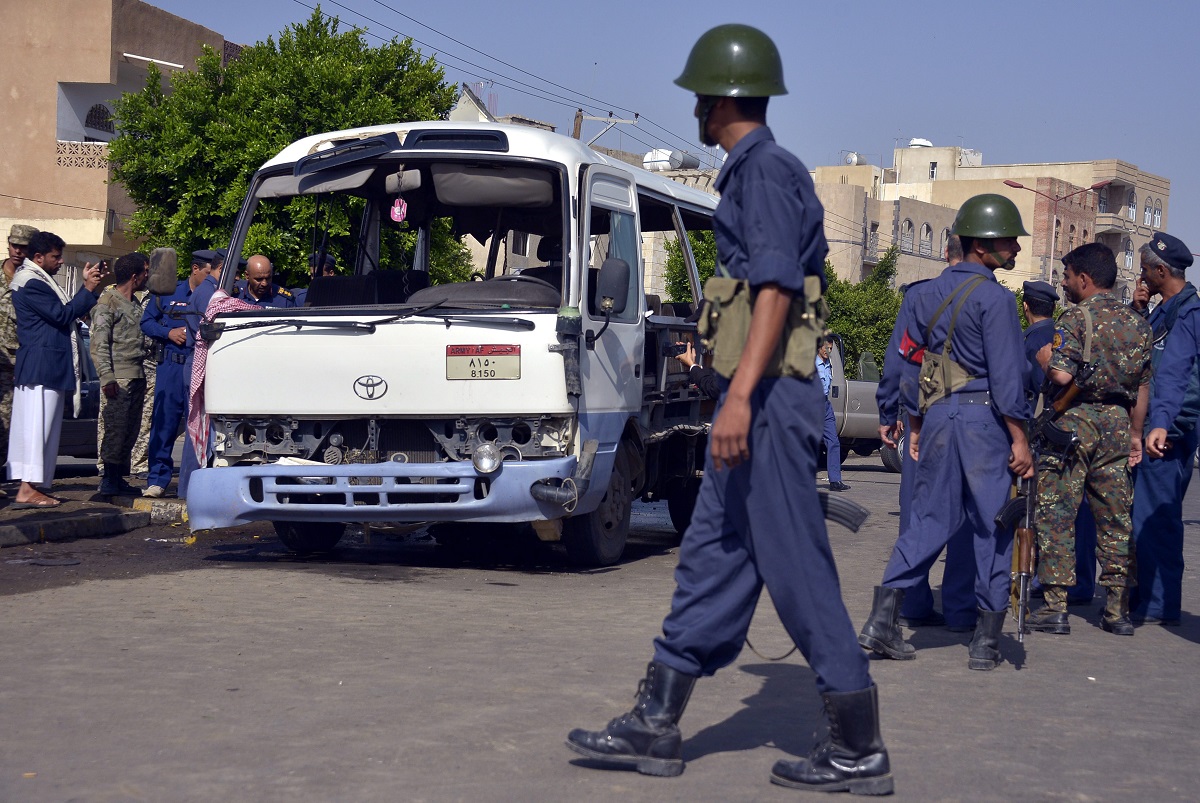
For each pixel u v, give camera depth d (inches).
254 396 327.0
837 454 634.2
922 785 158.7
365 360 319.3
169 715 179.8
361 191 373.7
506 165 337.7
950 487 242.8
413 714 182.2
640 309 370.0
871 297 2484.0
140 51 1429.6
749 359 147.0
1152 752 179.6
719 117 156.4
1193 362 291.1
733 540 156.3
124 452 435.2
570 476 318.0
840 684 152.7
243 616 254.5
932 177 4266.7
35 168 1385.3
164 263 361.7
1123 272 4202.8
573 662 219.0
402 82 992.9
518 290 330.6
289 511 323.0
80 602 267.0
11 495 433.4
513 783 153.3
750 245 148.7
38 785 149.2
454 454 319.9
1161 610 299.7
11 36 1393.9
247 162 945.5
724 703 197.8
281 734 171.3
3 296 401.7
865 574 356.5
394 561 353.7
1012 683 224.8
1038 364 323.0
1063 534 284.0
